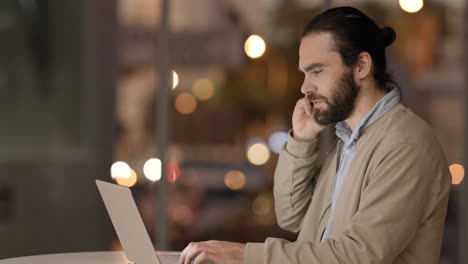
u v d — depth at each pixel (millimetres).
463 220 5648
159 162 5703
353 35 2348
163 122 5703
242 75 5695
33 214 5641
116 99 5719
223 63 5695
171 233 5703
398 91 2367
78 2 5703
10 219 5637
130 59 5723
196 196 5695
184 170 5719
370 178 2211
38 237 5641
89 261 2598
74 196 5664
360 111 2389
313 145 2770
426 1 5672
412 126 2230
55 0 5695
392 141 2189
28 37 5680
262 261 2125
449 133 5688
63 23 5695
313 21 2426
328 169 2672
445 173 2201
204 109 5695
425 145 2178
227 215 5703
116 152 5711
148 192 5707
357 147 2330
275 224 5672
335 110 2375
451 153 5680
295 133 2787
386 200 2123
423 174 2145
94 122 5703
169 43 5703
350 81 2361
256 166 5695
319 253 2098
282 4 5664
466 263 5645
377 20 5660
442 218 2230
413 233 2137
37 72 5676
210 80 5703
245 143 5703
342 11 2396
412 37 5672
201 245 2170
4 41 5672
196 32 5703
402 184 2131
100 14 5703
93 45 5695
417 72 5688
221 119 5695
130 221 2219
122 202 2219
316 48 2379
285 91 5688
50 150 5672
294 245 2135
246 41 5688
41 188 5656
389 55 5656
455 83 5688
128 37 5711
